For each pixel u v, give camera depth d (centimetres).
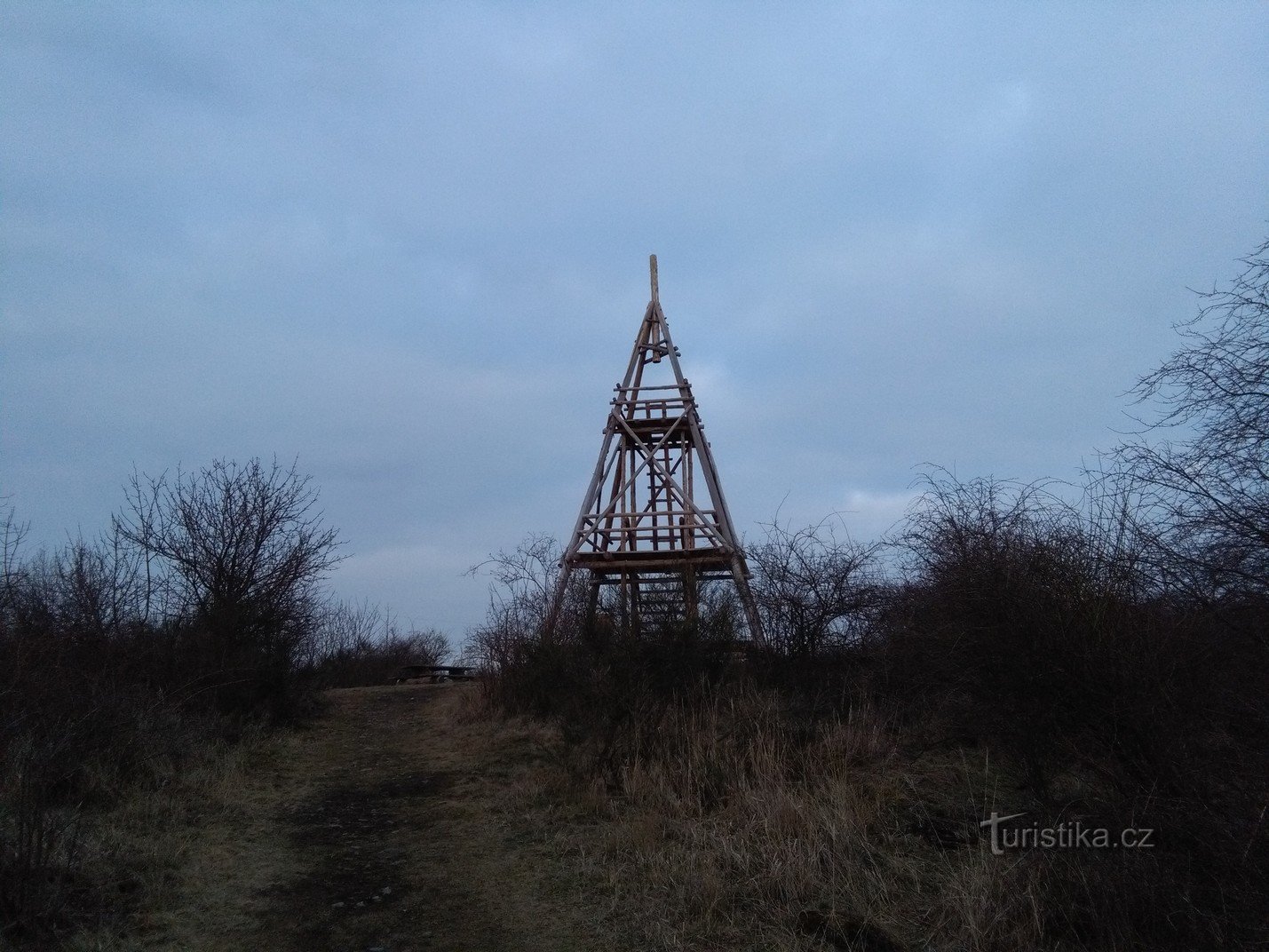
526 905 636
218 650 1257
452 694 1762
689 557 1650
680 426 1805
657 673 1018
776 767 792
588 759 943
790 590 1109
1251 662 520
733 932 565
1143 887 491
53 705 828
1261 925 438
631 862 693
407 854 753
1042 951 495
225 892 659
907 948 532
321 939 585
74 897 594
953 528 757
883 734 887
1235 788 480
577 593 1513
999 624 609
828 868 632
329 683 2022
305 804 916
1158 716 523
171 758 955
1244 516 528
